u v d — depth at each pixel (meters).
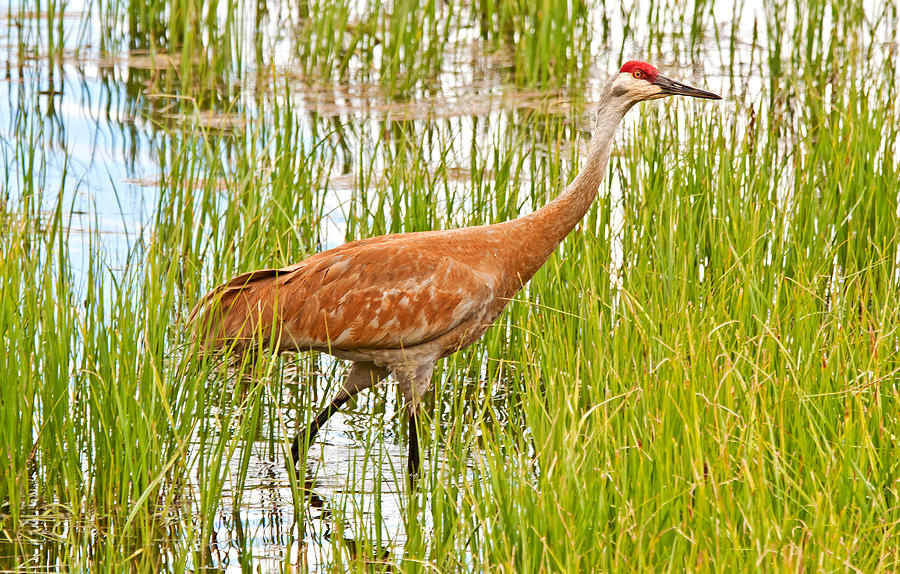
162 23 25.03
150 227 15.45
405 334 10.67
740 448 8.38
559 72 22.44
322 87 21.89
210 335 10.79
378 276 10.56
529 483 8.38
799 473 8.62
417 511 9.07
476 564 8.31
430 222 13.59
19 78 22.17
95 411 9.85
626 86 11.45
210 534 9.38
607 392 9.50
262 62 22.80
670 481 8.21
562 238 11.43
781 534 7.64
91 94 21.47
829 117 18.66
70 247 14.69
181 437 10.03
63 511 9.73
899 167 14.48
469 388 12.51
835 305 11.46
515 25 24.28
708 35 25.70
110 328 10.16
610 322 11.97
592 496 8.16
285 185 14.07
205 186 14.03
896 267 13.02
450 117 20.36
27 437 9.74
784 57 23.94
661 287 12.25
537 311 12.52
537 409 9.45
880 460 8.70
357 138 19.20
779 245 12.76
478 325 11.08
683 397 8.95
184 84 20.78
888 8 26.69
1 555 9.04
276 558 9.22
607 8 27.59
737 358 9.38
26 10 26.52
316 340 10.62
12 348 9.62
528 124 19.78
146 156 18.31
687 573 7.32
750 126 15.78
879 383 9.62
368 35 23.25
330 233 15.65
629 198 14.18
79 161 17.92
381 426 11.43
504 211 13.70
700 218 13.90
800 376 9.71
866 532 7.74
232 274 12.84
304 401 12.28
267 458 11.02
